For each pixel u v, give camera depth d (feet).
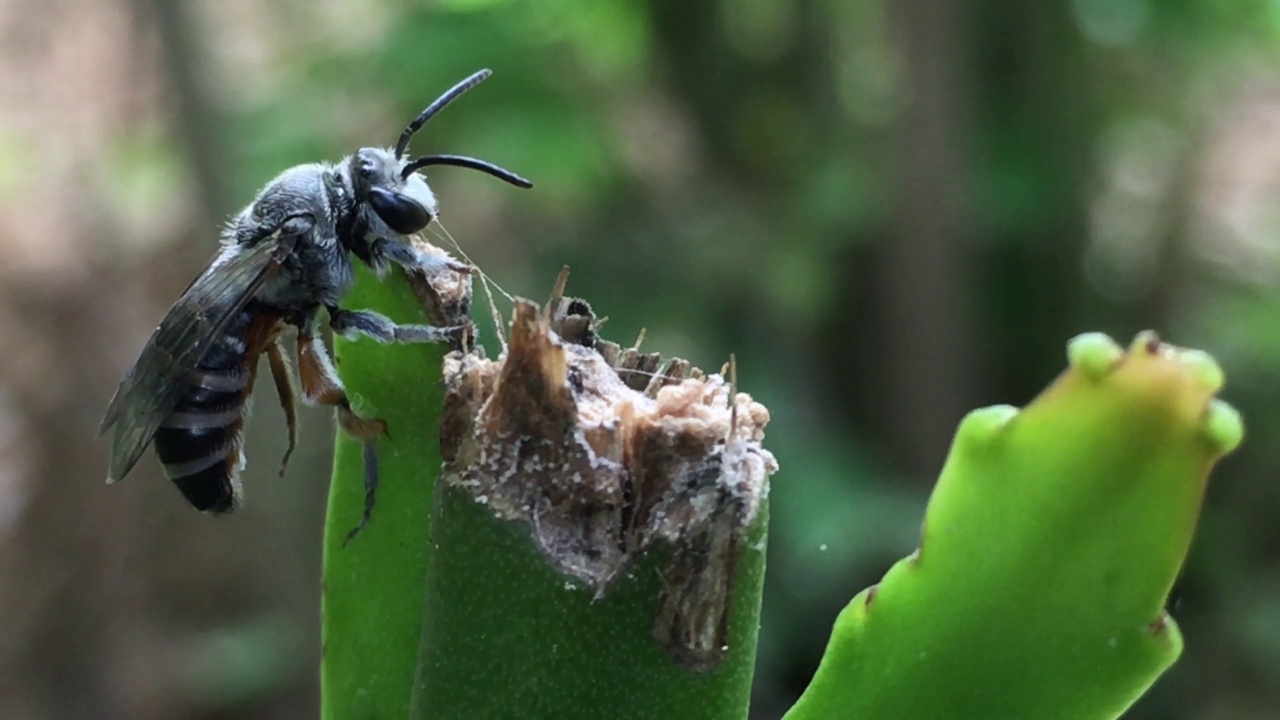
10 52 0.85
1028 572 0.34
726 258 0.67
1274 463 0.70
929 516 0.36
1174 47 0.71
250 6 0.79
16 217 0.75
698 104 0.74
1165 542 0.33
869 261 0.68
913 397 0.67
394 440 0.40
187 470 0.45
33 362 0.67
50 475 0.66
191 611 0.67
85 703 0.65
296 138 0.60
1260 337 0.74
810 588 0.59
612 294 0.65
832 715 0.37
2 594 0.65
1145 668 0.34
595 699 0.36
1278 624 0.64
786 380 0.66
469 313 0.40
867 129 0.69
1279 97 0.92
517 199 0.66
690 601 0.35
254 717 0.64
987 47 0.67
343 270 0.44
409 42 0.62
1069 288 0.71
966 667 0.36
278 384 0.45
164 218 0.73
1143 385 0.32
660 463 0.35
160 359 0.45
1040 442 0.34
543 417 0.35
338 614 0.40
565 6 0.67
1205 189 0.81
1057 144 0.68
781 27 0.72
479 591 0.36
